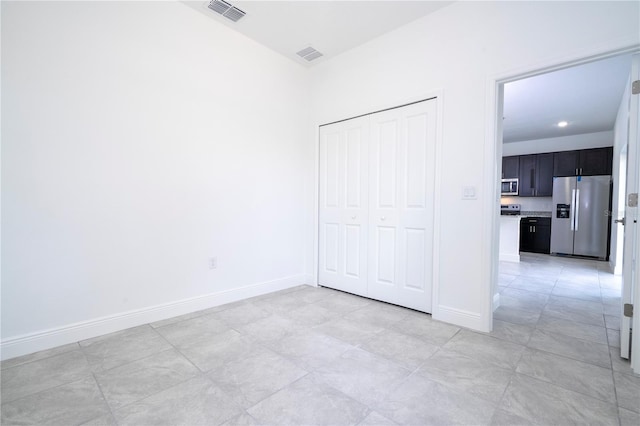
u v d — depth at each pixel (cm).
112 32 224
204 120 278
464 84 243
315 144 365
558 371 179
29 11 192
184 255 269
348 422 136
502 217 544
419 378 171
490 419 138
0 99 185
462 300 246
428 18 263
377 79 302
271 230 339
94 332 222
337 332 233
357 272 329
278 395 155
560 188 609
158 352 200
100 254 224
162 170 253
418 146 275
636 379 171
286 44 317
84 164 216
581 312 282
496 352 202
